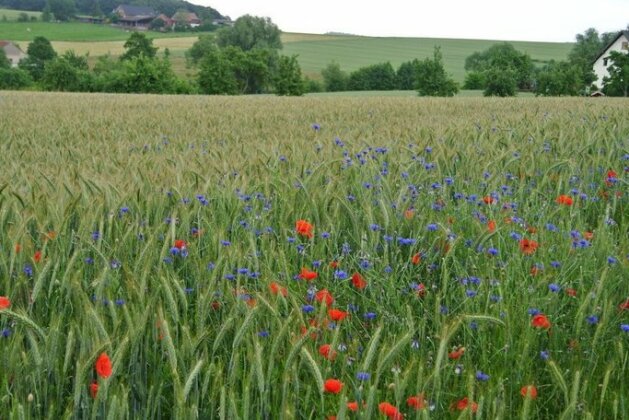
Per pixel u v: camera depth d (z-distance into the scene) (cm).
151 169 643
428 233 459
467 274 396
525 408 239
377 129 1261
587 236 454
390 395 282
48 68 8200
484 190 584
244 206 496
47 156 831
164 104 2369
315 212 459
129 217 472
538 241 458
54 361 267
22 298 341
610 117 1134
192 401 266
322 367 284
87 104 2359
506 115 1577
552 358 321
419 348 318
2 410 244
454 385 293
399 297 380
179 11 18088
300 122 1566
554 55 13550
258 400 267
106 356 238
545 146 765
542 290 368
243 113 1831
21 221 398
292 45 14375
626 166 657
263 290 344
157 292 311
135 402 280
